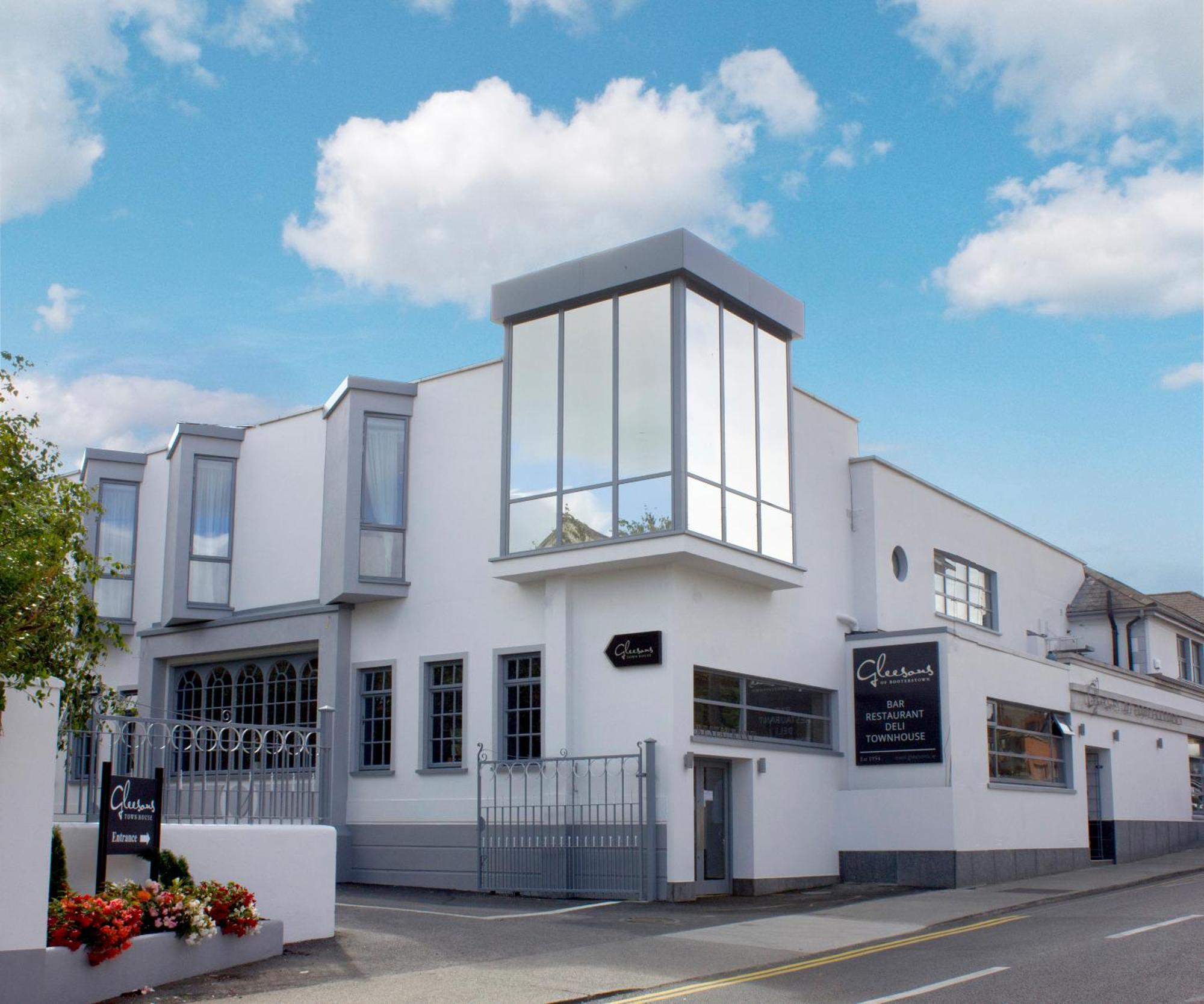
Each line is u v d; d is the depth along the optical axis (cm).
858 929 1534
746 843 2025
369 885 2116
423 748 2133
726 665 2025
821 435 2361
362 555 2194
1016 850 2319
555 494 2014
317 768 1478
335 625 2239
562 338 2056
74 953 1010
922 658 2216
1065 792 2553
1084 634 3369
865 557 2398
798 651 2205
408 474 2255
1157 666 3378
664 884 1850
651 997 1081
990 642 2464
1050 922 1562
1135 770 2941
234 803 1427
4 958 951
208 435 2473
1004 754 2381
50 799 996
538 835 1958
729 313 2059
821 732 2266
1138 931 1396
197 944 1149
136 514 2633
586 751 1969
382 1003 1042
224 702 2428
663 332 1955
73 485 991
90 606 979
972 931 1522
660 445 1923
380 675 2227
